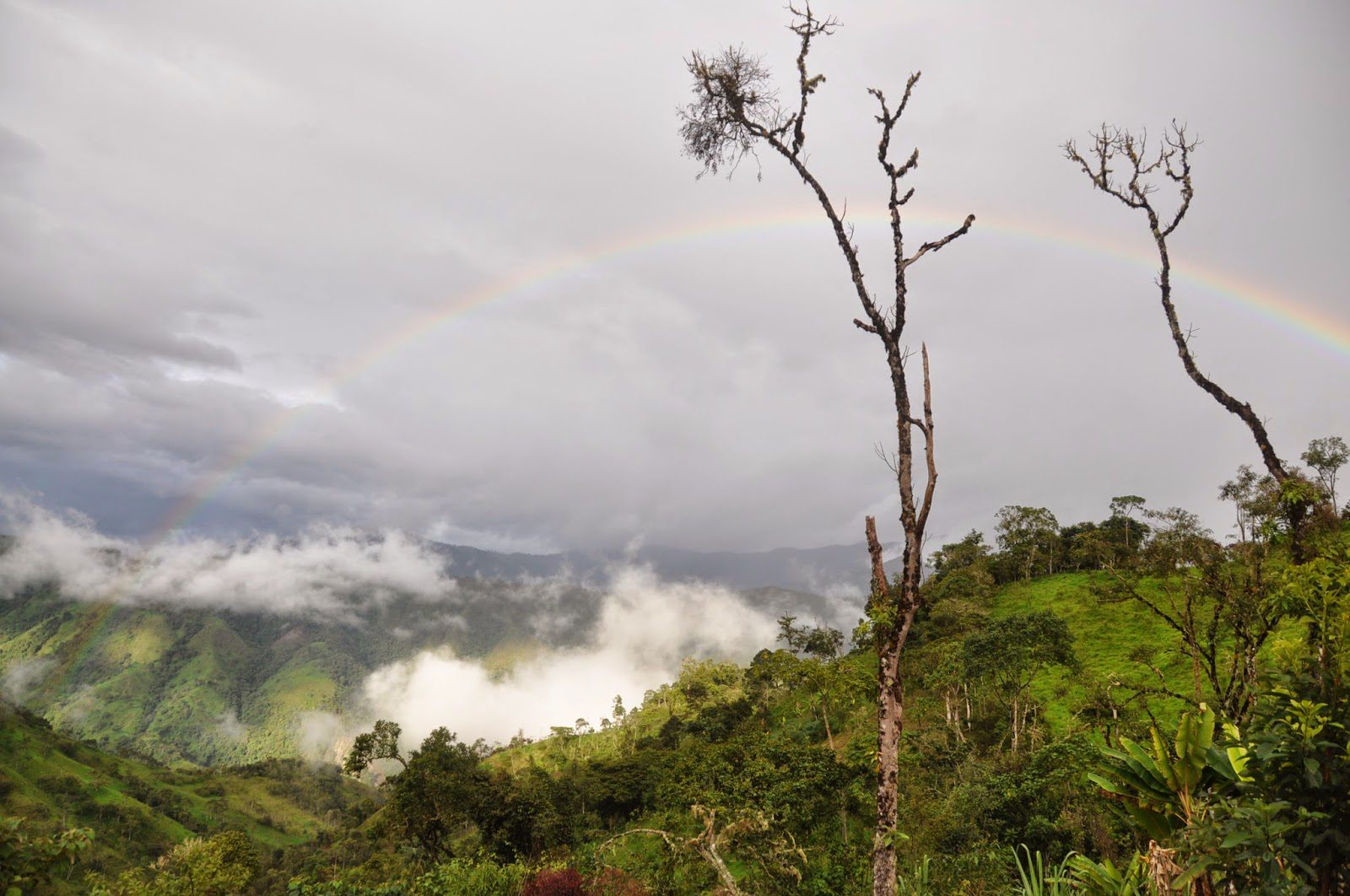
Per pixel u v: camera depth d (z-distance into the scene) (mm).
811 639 59281
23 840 6027
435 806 50000
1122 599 15273
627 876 20859
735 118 12773
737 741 34250
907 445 11070
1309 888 4137
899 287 11672
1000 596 79562
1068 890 7383
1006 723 44906
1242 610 11297
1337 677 4887
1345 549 6680
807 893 19953
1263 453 11336
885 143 12008
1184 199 13961
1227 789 5473
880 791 9992
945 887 16953
